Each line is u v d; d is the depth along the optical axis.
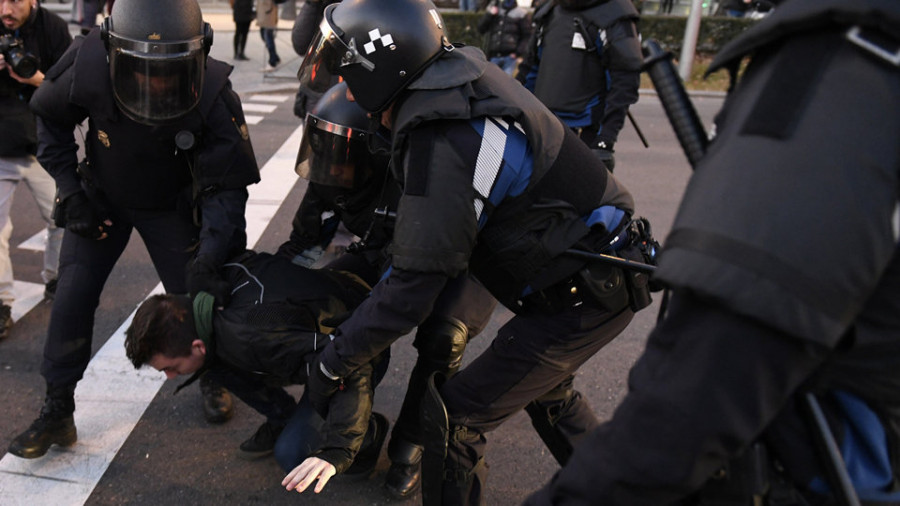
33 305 3.72
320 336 2.10
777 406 0.87
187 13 2.12
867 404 0.99
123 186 2.41
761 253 0.82
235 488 2.52
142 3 2.06
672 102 1.12
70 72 2.26
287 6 11.08
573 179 1.83
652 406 0.90
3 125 3.22
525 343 1.91
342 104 2.31
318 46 1.85
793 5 0.89
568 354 1.94
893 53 0.83
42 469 2.56
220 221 2.33
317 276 2.31
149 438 2.75
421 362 2.30
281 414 2.50
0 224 3.36
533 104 1.79
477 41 11.63
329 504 2.46
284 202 5.26
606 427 0.98
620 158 6.98
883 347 0.91
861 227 0.80
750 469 1.01
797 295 0.80
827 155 0.82
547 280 1.82
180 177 2.45
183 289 2.67
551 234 1.79
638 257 1.94
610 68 3.67
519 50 8.47
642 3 13.52
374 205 2.44
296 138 7.05
